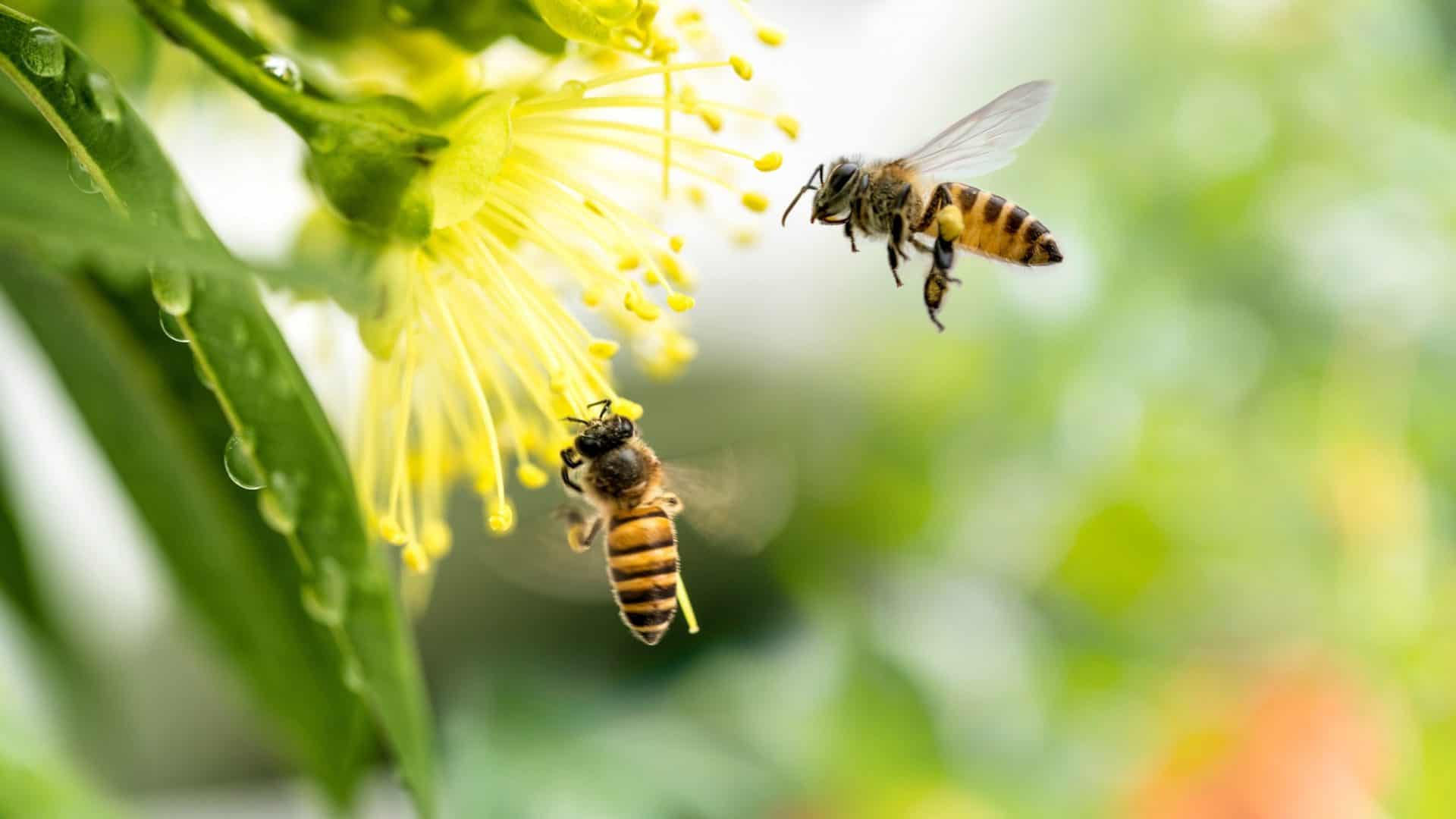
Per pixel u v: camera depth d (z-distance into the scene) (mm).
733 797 238
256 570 187
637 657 263
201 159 209
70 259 179
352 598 176
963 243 194
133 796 256
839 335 266
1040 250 193
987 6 258
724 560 263
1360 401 244
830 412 267
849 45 266
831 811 239
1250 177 245
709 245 268
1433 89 248
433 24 182
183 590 189
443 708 260
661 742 238
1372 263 245
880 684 243
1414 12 248
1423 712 236
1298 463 245
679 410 267
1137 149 246
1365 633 239
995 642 249
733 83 193
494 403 196
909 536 258
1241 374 245
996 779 241
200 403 183
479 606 260
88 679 216
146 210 168
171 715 258
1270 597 246
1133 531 246
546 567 207
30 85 168
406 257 180
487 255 182
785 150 265
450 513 258
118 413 188
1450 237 245
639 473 199
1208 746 236
